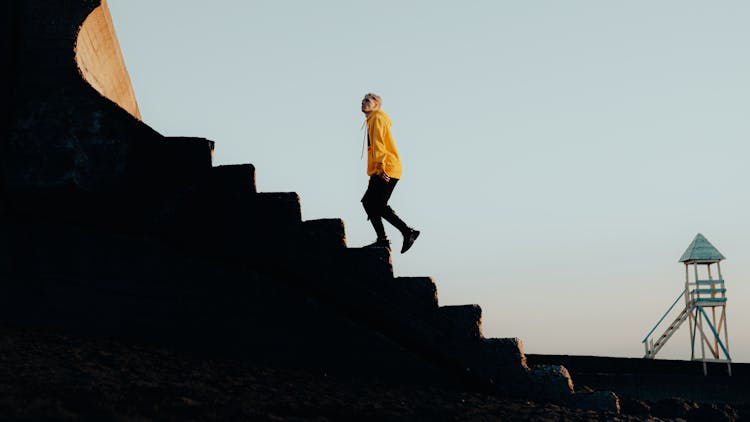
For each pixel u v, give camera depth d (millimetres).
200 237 6742
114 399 3930
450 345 6602
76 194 6566
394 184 6543
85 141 6625
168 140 6879
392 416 4789
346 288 6664
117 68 8211
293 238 6723
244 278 6949
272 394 5004
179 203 6727
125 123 6734
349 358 6840
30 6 6785
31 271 6617
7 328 6156
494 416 5387
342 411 4672
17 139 6562
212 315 6824
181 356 6195
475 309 6676
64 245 6734
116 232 6816
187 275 6863
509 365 6602
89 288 6688
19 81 6684
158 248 6855
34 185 6477
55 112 6637
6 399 3525
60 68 6707
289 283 6969
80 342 5973
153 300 6762
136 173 6723
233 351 6781
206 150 6863
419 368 6812
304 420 4184
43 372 4453
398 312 6613
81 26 6785
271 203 6789
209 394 4570
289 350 6832
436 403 5680
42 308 6562
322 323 6918
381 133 6469
